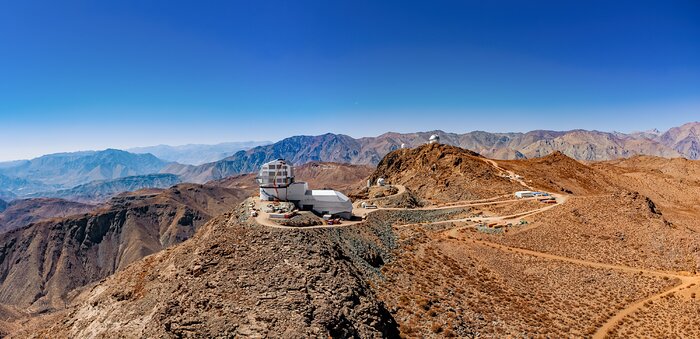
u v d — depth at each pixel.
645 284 77.56
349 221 94.31
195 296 54.19
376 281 66.75
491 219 112.75
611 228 103.62
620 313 68.25
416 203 133.38
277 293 52.31
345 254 70.94
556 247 94.81
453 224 108.38
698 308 67.56
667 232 97.81
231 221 86.00
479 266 81.69
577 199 124.94
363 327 50.41
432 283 70.38
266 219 81.44
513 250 92.06
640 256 90.38
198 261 63.84
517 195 135.88
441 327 57.22
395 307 59.97
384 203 128.50
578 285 77.31
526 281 78.06
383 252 79.44
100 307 71.75
